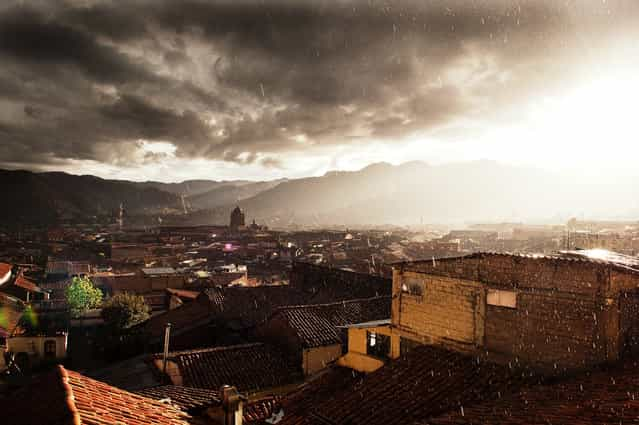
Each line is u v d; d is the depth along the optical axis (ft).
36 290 209.26
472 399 40.32
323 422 44.16
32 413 22.95
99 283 220.02
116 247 400.26
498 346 45.52
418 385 44.78
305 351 75.46
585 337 39.22
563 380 38.60
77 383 26.63
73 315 178.70
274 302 119.03
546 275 42.16
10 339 133.49
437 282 52.13
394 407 42.16
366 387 47.24
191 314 125.70
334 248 421.18
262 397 69.92
